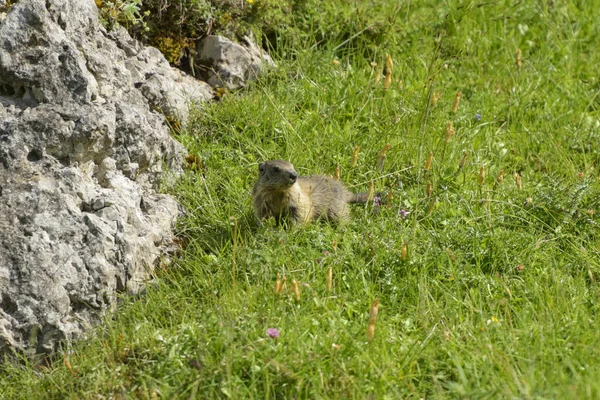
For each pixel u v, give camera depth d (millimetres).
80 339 9781
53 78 10820
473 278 10406
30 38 10859
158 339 9180
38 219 9914
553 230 11578
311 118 13734
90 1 11906
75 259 9859
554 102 15453
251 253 10453
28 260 9602
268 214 11688
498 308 9805
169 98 13219
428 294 10047
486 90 15500
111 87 11844
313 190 12102
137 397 8602
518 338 9016
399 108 14062
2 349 9375
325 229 11453
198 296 10297
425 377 8711
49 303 9547
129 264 10359
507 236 11172
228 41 14562
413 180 12586
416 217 11211
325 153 13180
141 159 11641
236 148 13305
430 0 17516
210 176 12500
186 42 14445
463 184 12445
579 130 14609
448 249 10812
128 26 13445
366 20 16016
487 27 17438
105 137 10961
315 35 15898
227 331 8711
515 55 16734
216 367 8453
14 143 10312
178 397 8320
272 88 14625
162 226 11391
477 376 8195
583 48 17562
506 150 13969
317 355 8586
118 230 10367
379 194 12078
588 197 12156
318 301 9320
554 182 12578
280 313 9336
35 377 9273
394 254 10641
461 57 16297
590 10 18453
